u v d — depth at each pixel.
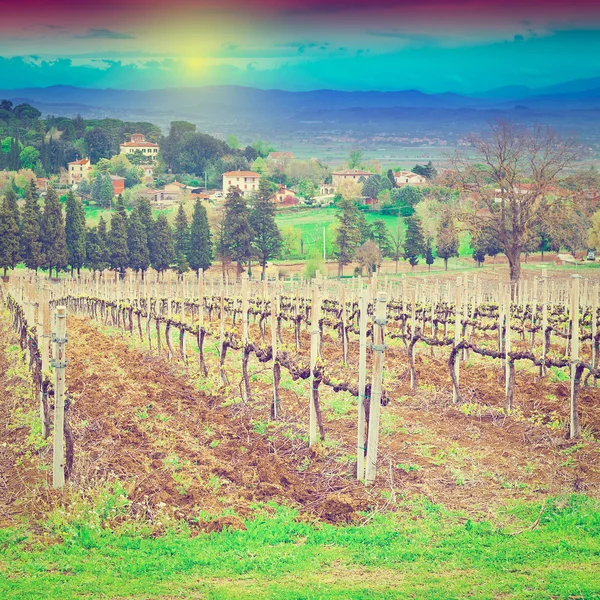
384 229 107.19
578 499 14.72
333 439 18.48
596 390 24.09
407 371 25.97
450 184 68.81
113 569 12.00
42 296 18.12
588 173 65.31
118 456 16.83
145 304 38.31
